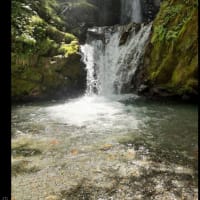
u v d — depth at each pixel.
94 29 15.17
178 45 10.46
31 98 11.08
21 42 10.90
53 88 11.55
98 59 13.85
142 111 8.83
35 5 13.11
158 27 11.42
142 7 18.39
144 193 3.80
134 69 12.58
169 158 5.00
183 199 3.64
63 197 3.72
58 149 5.46
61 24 13.99
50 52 11.77
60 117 8.02
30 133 6.46
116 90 13.26
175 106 9.60
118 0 18.17
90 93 12.85
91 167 4.64
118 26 14.44
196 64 9.91
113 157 5.06
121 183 4.09
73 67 12.15
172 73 10.80
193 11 10.07
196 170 4.50
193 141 5.91
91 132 6.56
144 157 5.05
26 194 3.79
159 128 6.89
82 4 15.79
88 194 3.79
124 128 6.90
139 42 12.73
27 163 4.79
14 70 10.65
